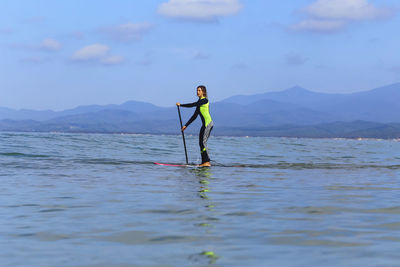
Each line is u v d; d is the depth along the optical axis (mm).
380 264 3584
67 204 6547
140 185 8797
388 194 7840
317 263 3623
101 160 15477
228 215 5723
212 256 3846
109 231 4812
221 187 8602
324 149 32656
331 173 12016
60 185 8703
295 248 4113
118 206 6383
